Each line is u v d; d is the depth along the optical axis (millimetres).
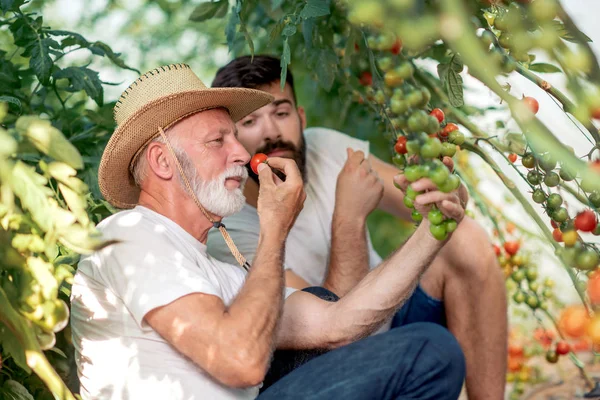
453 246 2693
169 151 2135
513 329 4137
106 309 1989
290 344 2264
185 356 1946
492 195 3664
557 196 1930
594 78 1415
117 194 2312
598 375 3676
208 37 5605
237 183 2207
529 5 1603
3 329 1748
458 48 1259
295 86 4449
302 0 2297
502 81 1993
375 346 1934
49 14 5074
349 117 3979
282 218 2098
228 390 1966
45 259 1780
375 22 1505
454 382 1918
